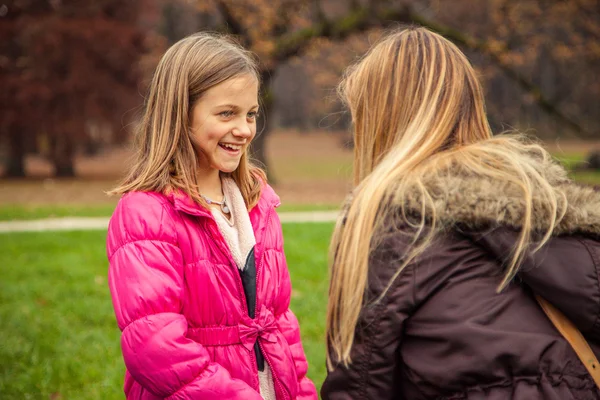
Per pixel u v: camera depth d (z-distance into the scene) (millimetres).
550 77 37781
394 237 1483
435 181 1484
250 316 1970
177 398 1747
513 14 17844
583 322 1439
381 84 1711
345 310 1521
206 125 1937
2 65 23703
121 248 1835
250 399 1758
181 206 1864
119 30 23984
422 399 1516
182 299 1837
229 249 1979
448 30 16875
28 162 35625
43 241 9297
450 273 1468
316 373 4020
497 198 1419
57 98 23672
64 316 5457
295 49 17750
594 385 1438
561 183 1527
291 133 67625
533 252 1423
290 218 11984
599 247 1452
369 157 1745
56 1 24359
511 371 1424
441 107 1648
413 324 1493
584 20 18203
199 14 23875
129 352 1760
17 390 3867
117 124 24375
